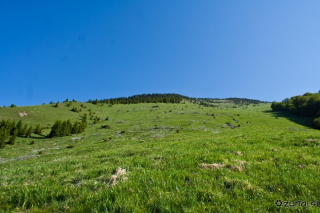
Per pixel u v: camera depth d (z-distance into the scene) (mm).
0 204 5199
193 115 99625
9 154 40969
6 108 98125
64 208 4695
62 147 45906
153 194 4941
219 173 6492
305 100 103750
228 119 83938
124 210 4215
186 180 6070
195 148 12656
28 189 5852
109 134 62500
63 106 129000
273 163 7426
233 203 4414
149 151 13266
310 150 9523
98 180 6926
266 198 4723
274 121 80562
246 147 11180
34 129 76188
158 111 124188
